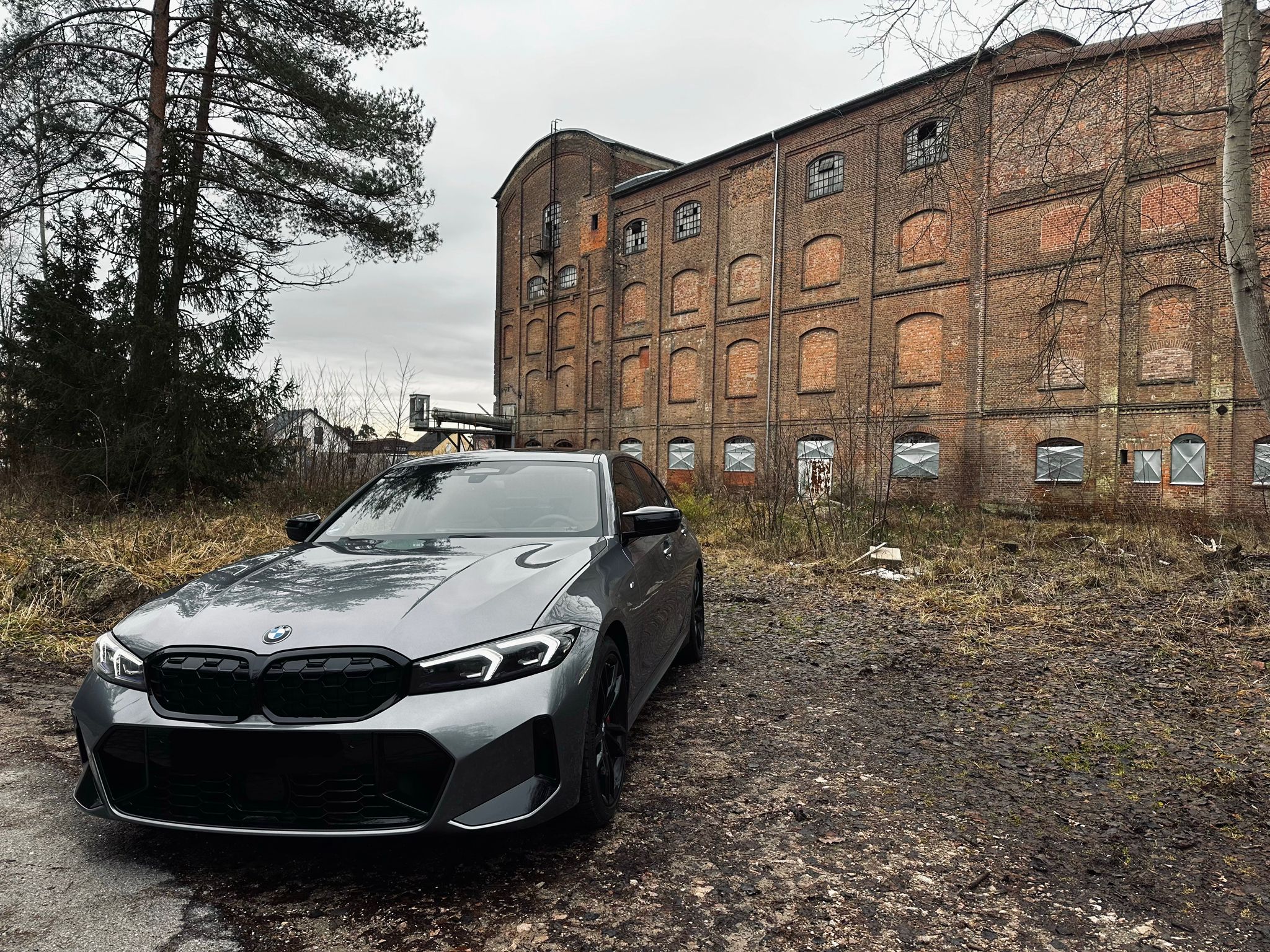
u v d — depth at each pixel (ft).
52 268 37.63
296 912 7.24
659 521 11.83
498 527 11.82
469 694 7.59
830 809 9.77
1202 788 10.50
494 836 8.87
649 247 101.40
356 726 7.32
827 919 7.27
